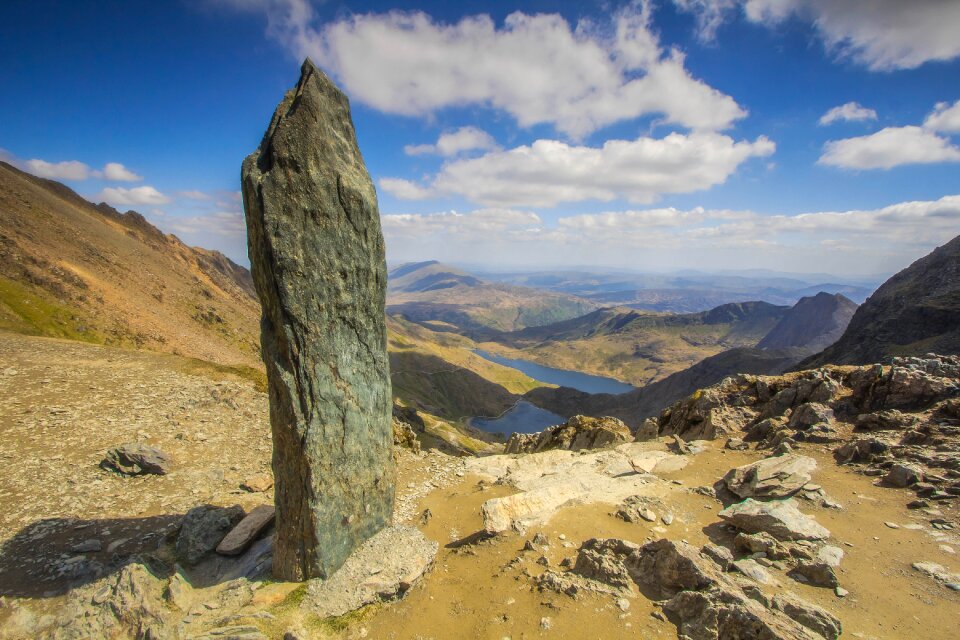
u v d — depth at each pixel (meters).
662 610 11.00
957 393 20.97
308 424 11.95
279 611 11.34
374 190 13.43
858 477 18.14
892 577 11.95
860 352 116.75
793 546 13.16
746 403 28.31
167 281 153.50
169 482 19.34
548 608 11.51
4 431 21.56
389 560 13.29
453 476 23.62
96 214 182.88
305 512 12.28
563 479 20.19
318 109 11.92
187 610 11.42
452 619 11.76
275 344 11.76
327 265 12.08
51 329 83.56
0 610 11.46
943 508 15.06
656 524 15.74
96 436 22.36
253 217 11.41
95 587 12.02
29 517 15.84
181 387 31.19
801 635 9.02
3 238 100.88
